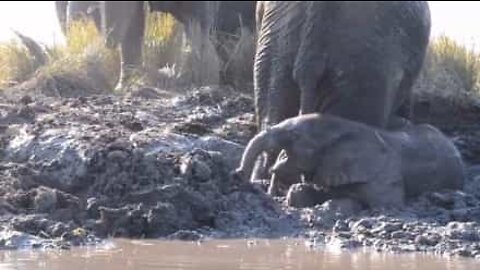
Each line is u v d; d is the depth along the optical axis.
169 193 11.44
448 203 12.28
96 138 12.78
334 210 11.78
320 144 11.95
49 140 12.79
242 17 19.66
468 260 10.11
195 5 18.41
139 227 11.02
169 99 15.74
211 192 11.69
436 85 16.39
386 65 12.52
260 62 12.84
